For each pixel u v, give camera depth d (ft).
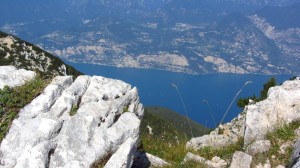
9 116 30.83
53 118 30.55
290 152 35.68
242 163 35.65
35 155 27.55
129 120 32.45
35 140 28.66
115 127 31.45
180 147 44.32
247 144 39.24
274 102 40.68
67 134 29.76
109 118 31.81
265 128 39.17
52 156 28.73
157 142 46.39
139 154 40.32
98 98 34.42
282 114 39.60
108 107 32.37
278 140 37.47
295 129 37.96
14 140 28.99
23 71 36.19
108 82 36.78
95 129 30.68
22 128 29.68
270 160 35.78
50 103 31.99
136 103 36.19
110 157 30.45
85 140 29.66
